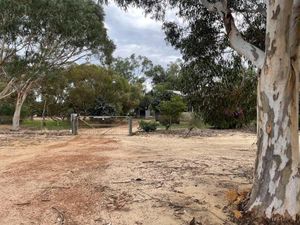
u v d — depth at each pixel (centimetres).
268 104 453
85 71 2911
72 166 770
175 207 496
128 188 582
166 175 682
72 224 436
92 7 2291
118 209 486
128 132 1762
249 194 506
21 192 560
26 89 2353
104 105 2977
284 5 435
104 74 2991
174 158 901
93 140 1371
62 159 868
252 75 866
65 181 628
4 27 1869
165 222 448
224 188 589
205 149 1124
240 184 619
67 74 2861
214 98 887
